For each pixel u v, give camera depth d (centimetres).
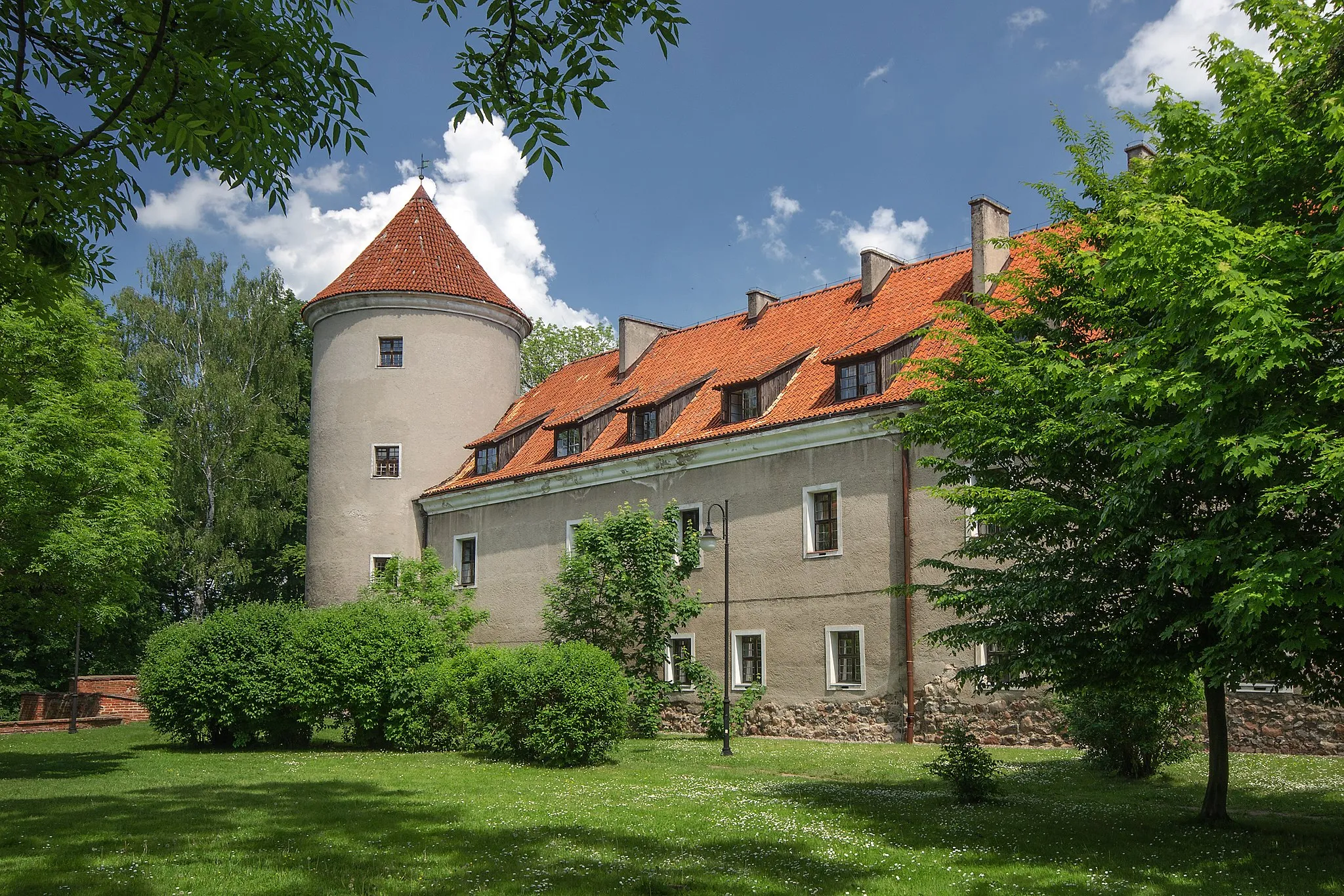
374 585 2803
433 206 3622
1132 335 1013
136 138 728
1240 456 779
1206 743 1661
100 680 3309
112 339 2011
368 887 780
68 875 816
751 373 2552
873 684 2097
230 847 947
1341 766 1432
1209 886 793
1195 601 948
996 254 2228
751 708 2316
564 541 2847
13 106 692
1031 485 1109
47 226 800
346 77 785
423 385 3338
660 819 1105
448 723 2073
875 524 2128
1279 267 813
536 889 776
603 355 3456
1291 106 920
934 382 1873
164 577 3922
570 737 1700
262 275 4412
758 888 781
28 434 1620
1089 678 1065
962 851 919
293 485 4228
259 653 2103
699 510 2503
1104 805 1198
